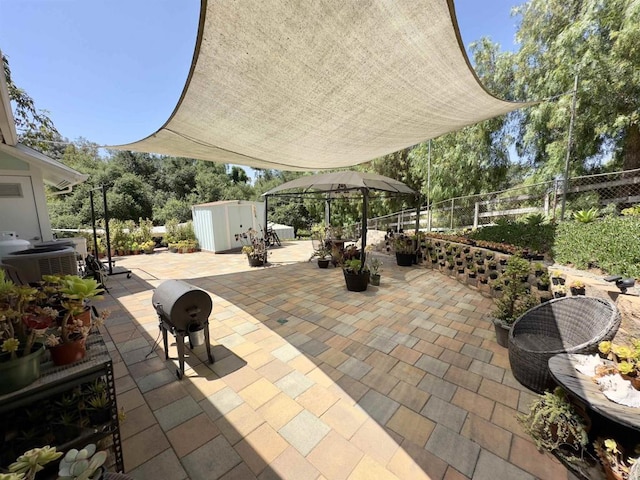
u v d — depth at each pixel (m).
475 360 2.70
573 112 5.12
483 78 9.02
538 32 7.43
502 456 1.65
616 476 1.36
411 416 1.99
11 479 0.81
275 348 2.98
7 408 1.15
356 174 5.87
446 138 9.80
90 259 5.06
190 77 2.34
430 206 9.48
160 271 6.85
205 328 2.61
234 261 8.16
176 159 22.33
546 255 4.59
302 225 21.05
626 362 1.66
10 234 3.75
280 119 3.34
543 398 1.79
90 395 1.51
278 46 2.10
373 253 9.23
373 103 3.15
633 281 2.60
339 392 2.26
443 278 5.89
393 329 3.43
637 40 5.38
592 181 6.92
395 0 1.74
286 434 1.84
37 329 1.28
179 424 1.93
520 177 9.19
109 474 1.16
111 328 3.52
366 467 1.61
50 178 6.67
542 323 2.61
